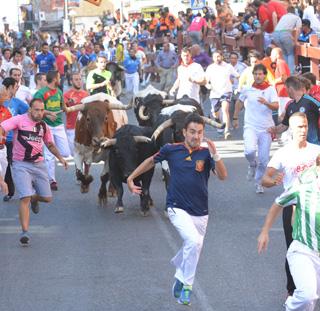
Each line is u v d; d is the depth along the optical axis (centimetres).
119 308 929
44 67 3000
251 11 3031
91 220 1378
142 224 1338
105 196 1491
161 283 1019
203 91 2473
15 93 1576
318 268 786
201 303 938
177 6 5425
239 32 3005
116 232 1288
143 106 1659
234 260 1112
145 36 4353
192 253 901
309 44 2291
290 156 923
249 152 1520
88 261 1127
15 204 1538
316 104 1195
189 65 2097
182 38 3556
